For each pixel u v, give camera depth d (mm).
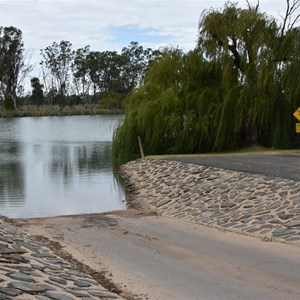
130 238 10906
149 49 120750
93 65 121750
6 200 17359
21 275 6418
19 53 116500
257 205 12453
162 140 27703
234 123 25984
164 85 28203
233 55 26438
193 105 27016
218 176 16500
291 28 25984
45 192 18969
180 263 8648
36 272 6883
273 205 12023
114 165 27062
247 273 7902
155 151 27781
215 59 26609
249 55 25984
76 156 32656
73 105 123188
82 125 69188
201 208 13820
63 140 46562
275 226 10680
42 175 23797
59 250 9641
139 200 16922
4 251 7707
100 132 56344
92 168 26094
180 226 12117
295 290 7012
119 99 107938
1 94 112938
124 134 28406
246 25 25641
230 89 25891
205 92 26688
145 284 7465
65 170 25516
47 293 5887
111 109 109250
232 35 26016
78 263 8656
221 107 26078
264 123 26391
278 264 8297
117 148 28688
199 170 18125
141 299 6781
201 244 10070
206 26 26516
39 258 8016
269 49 25562
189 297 6844
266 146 27438
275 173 15102
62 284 6605
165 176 19391
